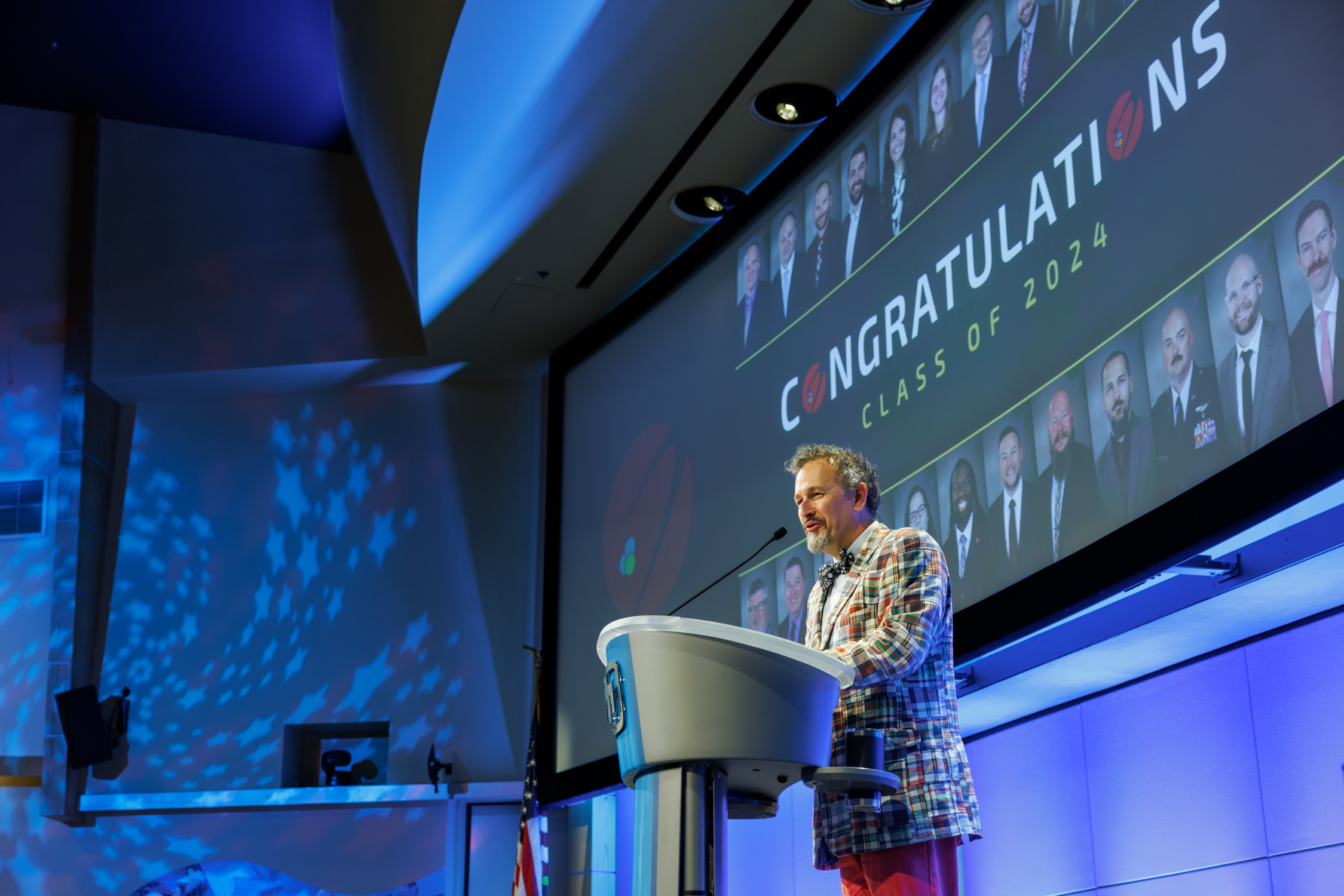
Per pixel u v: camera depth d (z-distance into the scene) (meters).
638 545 5.79
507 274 6.29
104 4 6.92
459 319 6.77
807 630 2.05
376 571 7.30
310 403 7.66
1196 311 2.91
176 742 7.09
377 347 7.26
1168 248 3.04
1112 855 3.45
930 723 1.87
